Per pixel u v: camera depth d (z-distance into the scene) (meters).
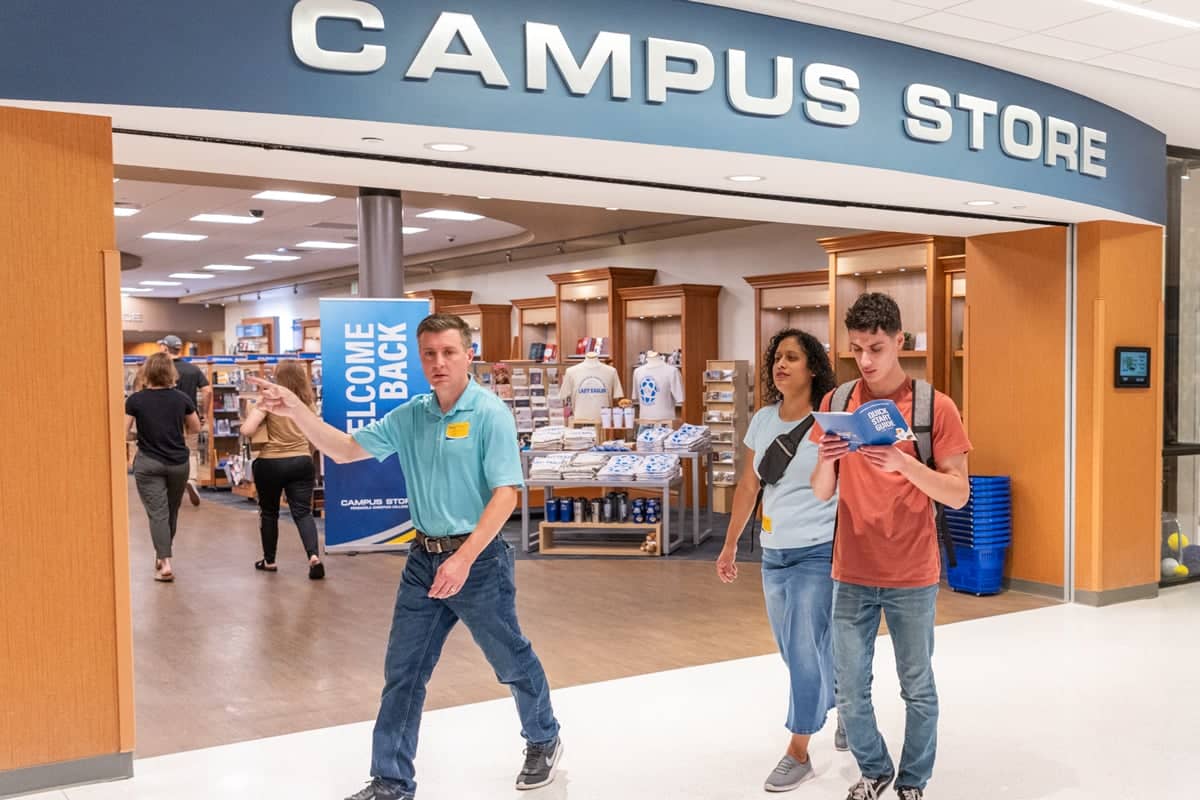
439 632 3.44
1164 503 7.54
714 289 12.41
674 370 11.82
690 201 5.65
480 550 3.25
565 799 3.66
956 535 7.12
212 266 17.84
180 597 7.14
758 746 4.18
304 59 3.64
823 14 4.52
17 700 3.65
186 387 11.02
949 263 9.23
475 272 17.20
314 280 19.67
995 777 3.85
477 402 3.37
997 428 7.20
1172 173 7.40
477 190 5.29
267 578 7.80
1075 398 6.75
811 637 3.66
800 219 6.38
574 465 8.84
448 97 3.85
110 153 3.69
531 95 3.99
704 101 4.34
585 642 5.88
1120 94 5.88
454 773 3.91
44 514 3.66
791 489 3.65
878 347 3.31
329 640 5.99
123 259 16.44
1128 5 4.41
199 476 14.44
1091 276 6.61
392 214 9.06
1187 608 6.67
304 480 7.83
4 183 3.53
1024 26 4.68
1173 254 7.43
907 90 4.92
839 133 4.71
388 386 8.09
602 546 9.09
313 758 4.10
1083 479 6.73
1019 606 6.72
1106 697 4.82
